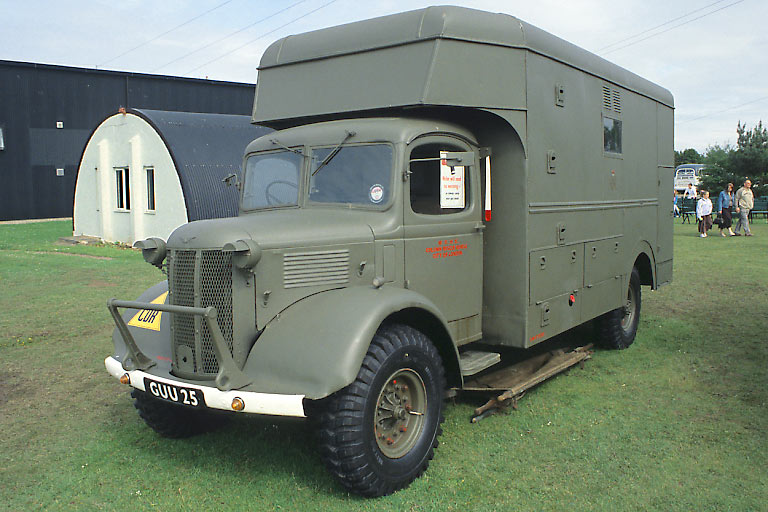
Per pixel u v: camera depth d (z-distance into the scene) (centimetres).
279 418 487
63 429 490
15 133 2884
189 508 368
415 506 367
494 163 514
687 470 408
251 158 505
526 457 430
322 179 458
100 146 1911
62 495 386
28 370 640
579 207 588
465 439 461
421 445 400
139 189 1731
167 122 1653
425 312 412
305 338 359
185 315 385
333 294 391
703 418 496
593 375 613
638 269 780
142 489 392
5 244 1816
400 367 384
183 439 469
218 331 354
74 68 2967
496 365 588
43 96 2933
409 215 442
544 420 497
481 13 479
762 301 945
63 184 3034
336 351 346
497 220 515
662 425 483
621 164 679
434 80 446
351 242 410
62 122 2994
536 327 522
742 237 1889
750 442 448
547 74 530
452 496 378
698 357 668
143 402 446
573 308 585
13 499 381
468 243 497
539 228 520
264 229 386
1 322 839
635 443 451
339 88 494
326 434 357
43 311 903
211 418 483
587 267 609
